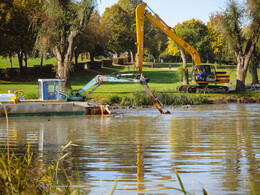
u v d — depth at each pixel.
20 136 14.57
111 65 91.00
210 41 93.12
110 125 18.36
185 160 9.66
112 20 97.00
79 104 23.72
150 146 11.89
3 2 53.06
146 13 36.06
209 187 7.22
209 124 18.47
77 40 67.81
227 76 38.12
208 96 35.38
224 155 10.30
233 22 38.94
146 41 107.00
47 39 34.59
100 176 8.05
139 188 7.17
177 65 99.06
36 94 31.45
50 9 34.25
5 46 53.56
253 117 22.03
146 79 25.19
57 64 37.94
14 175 5.10
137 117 22.53
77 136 14.46
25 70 62.34
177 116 22.94
